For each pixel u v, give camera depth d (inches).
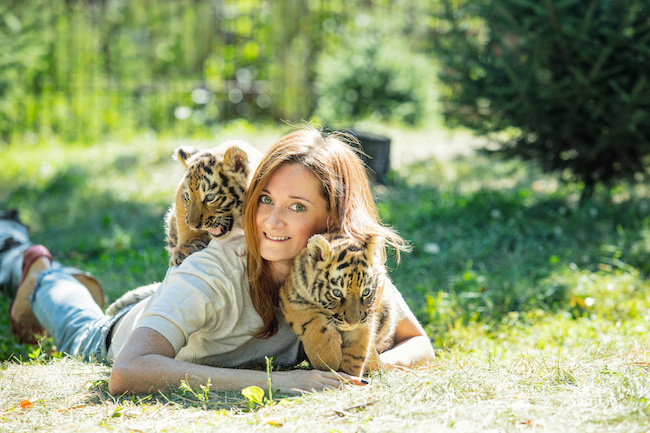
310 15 676.7
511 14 313.6
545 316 207.9
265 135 567.2
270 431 101.8
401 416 104.7
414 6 662.5
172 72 687.7
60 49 603.8
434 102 627.8
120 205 366.6
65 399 121.1
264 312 133.7
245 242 133.3
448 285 239.9
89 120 592.1
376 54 623.2
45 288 179.2
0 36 508.7
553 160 332.5
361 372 131.1
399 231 297.9
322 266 127.6
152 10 685.9
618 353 148.2
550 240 286.7
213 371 121.3
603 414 101.1
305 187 129.3
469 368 126.8
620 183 341.4
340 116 613.6
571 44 296.8
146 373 118.5
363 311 127.3
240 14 688.4
